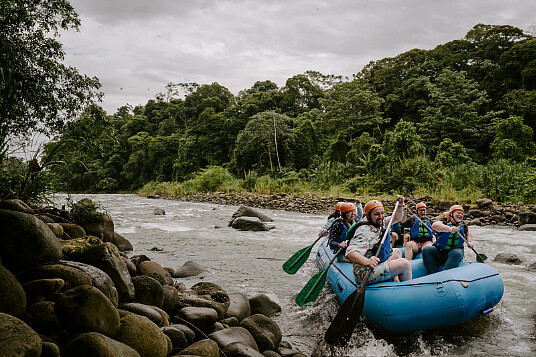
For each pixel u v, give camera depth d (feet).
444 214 17.51
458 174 55.67
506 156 83.15
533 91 107.34
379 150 76.84
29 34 15.79
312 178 84.33
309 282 13.96
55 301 8.12
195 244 29.37
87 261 10.80
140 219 45.52
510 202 46.24
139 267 15.89
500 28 134.10
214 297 13.23
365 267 12.41
